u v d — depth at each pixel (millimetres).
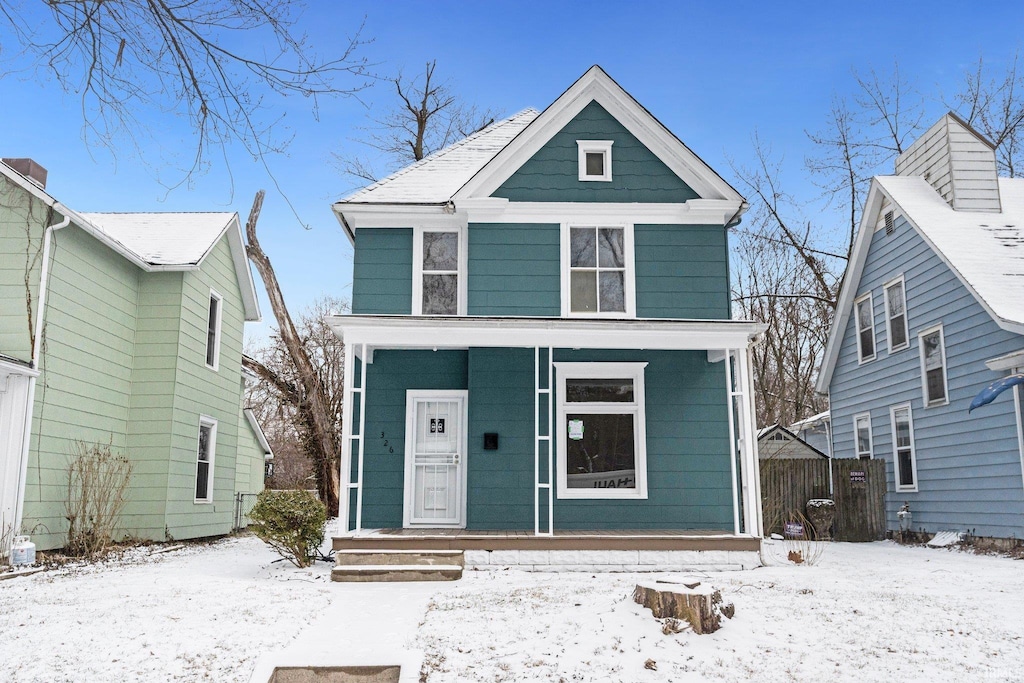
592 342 11203
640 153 13000
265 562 12109
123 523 14148
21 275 11844
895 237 16922
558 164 12930
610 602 7355
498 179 12867
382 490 12289
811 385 31500
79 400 12781
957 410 14578
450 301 12836
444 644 6203
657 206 12789
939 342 15273
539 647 6102
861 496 16562
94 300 13312
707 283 12672
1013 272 14086
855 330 18797
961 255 14508
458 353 12633
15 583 9281
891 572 10273
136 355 14727
